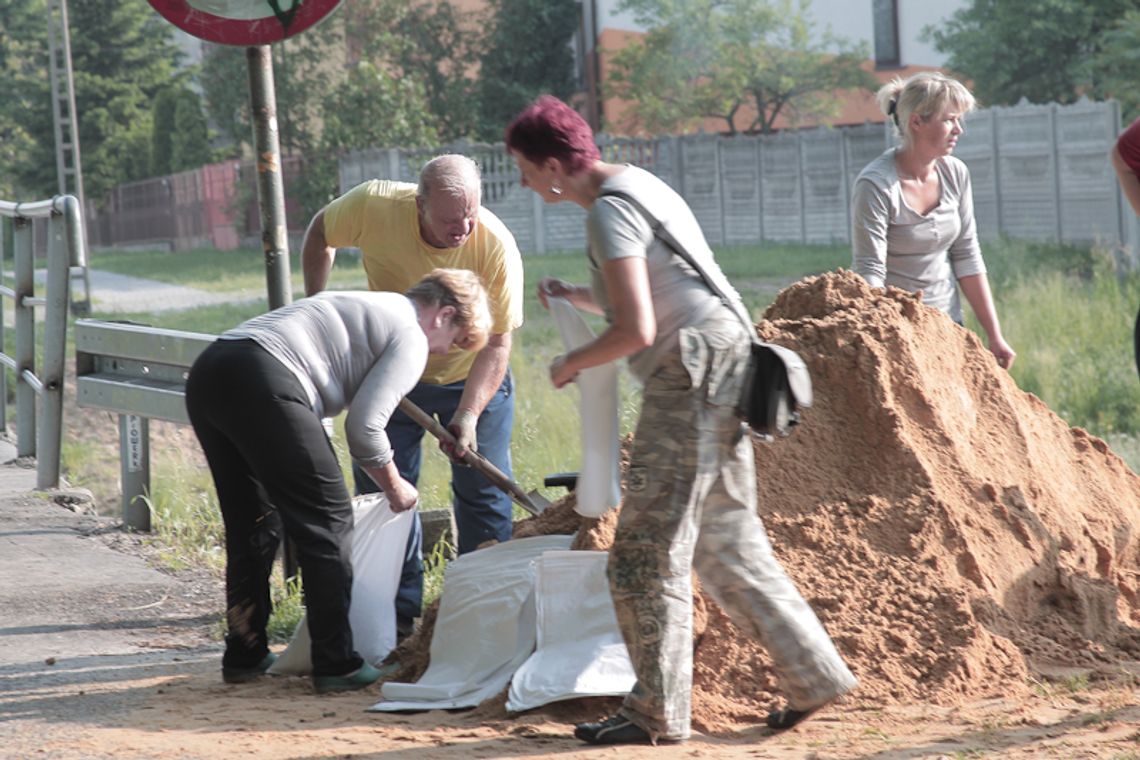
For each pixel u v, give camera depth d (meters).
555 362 7.09
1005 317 26.42
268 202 10.85
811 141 49.88
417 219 9.80
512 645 8.51
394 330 8.68
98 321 13.99
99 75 87.12
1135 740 6.96
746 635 8.21
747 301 35.31
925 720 7.71
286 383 8.36
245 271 56.28
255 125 10.79
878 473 9.34
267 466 8.38
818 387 9.57
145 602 11.57
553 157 7.15
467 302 8.90
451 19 66.06
